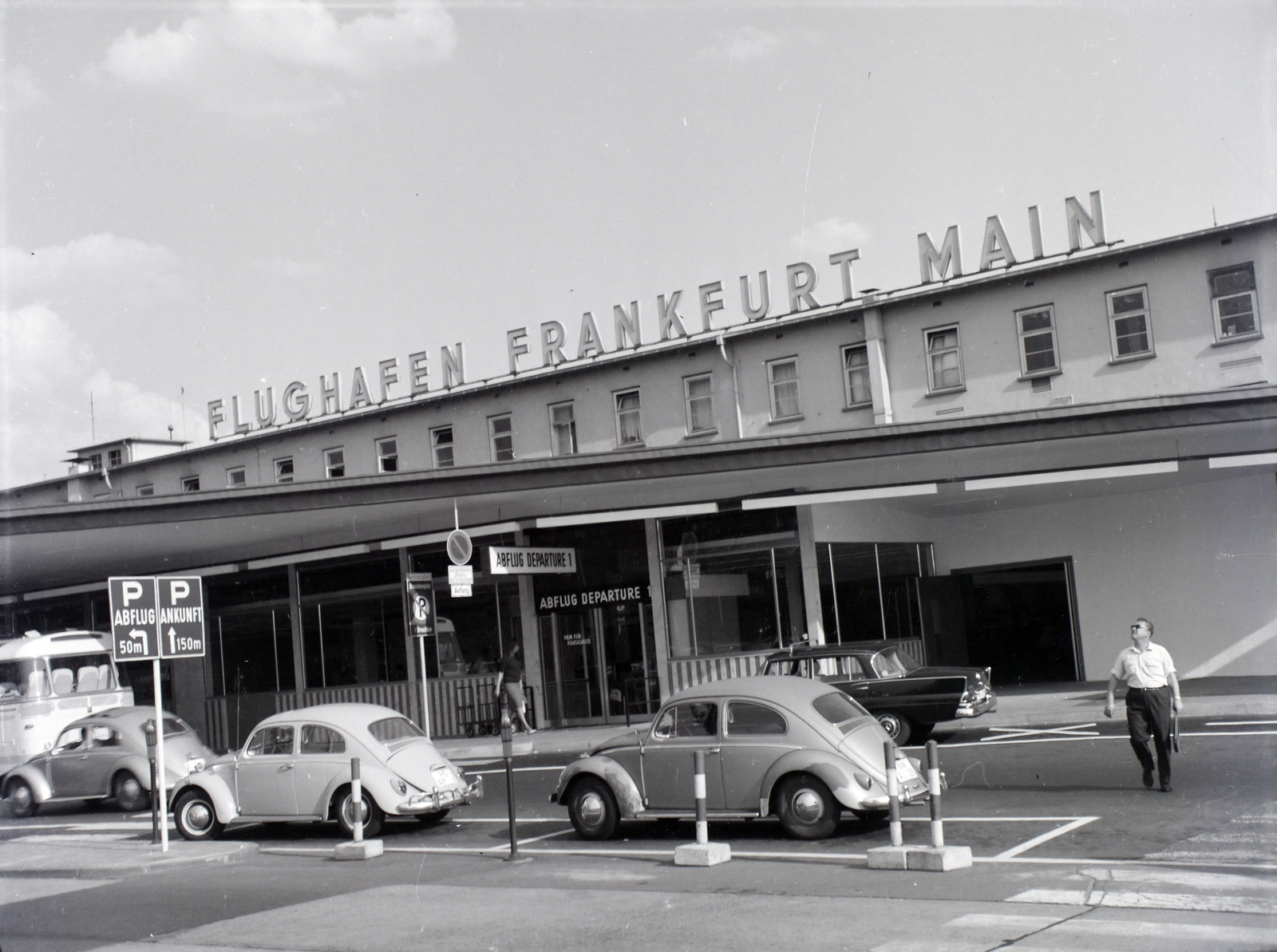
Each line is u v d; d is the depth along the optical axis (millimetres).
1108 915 7516
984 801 12367
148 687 32469
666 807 11984
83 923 9797
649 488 23578
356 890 10469
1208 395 18812
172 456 45062
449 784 14203
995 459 21281
